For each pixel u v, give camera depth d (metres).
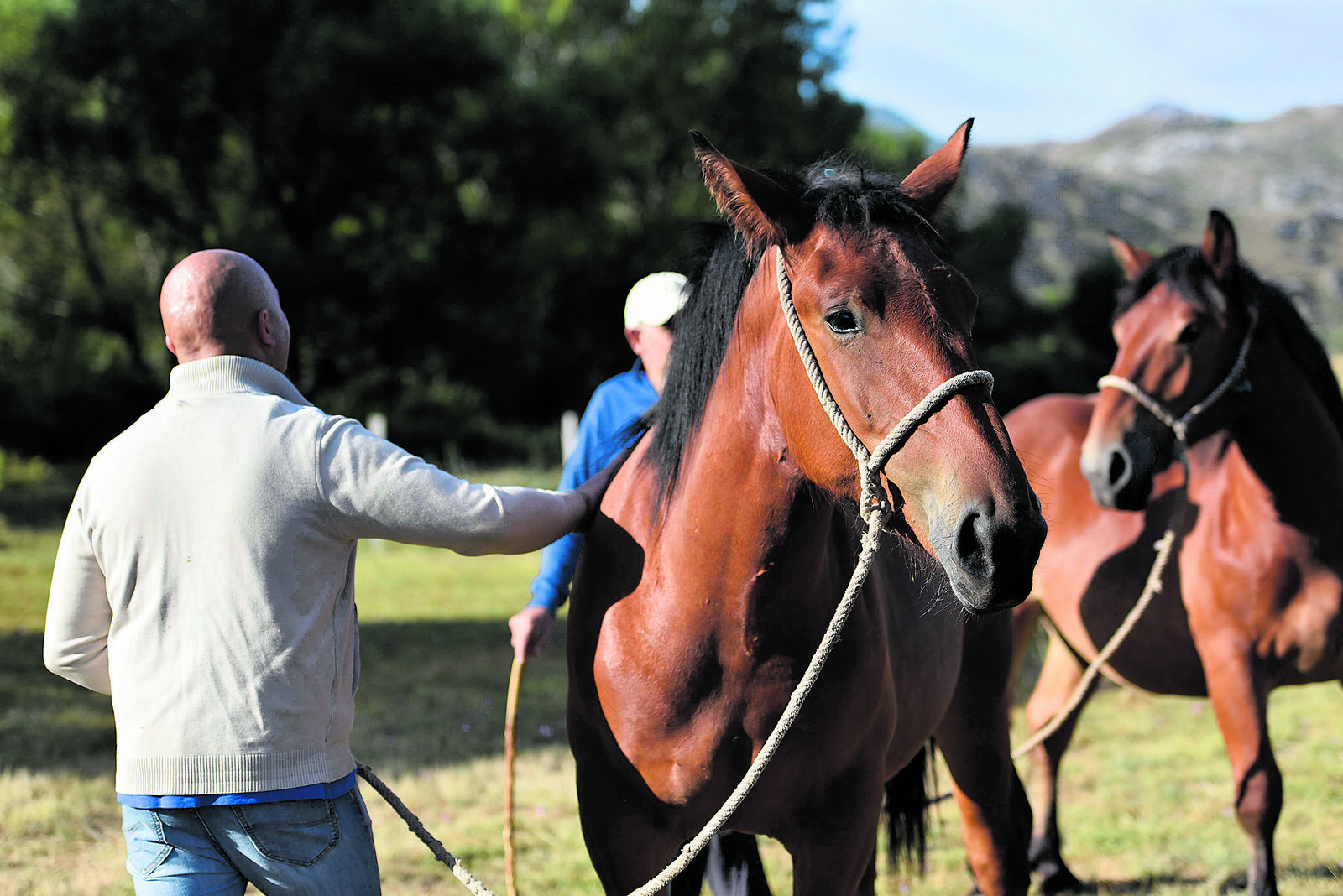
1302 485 3.13
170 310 1.75
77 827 3.79
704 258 2.06
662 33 29.17
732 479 1.81
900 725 2.30
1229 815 4.18
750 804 1.96
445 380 23.59
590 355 26.16
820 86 31.78
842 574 1.96
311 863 1.65
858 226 1.63
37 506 13.25
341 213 21.42
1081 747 5.23
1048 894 3.70
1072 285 28.41
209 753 1.60
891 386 1.54
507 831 2.26
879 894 3.62
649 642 1.90
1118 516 3.81
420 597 8.92
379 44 19.36
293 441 1.67
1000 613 2.82
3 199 20.02
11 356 20.69
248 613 1.62
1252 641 3.23
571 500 2.03
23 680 5.87
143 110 19.14
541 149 21.58
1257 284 3.24
